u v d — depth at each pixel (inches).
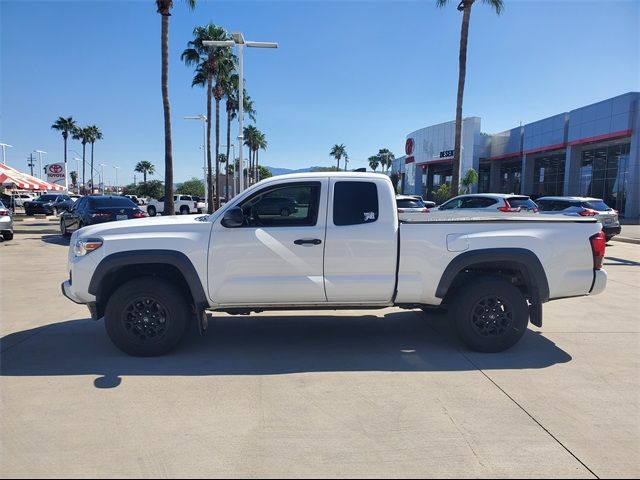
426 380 182.9
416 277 210.1
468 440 137.8
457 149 869.8
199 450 131.9
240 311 214.8
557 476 120.7
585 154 1478.8
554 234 214.2
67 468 123.0
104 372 188.9
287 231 206.4
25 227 941.8
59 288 354.0
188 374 187.6
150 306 204.4
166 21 792.9
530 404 161.8
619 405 161.6
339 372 191.2
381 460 127.4
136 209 622.8
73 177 4121.6
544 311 296.4
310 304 212.1
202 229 205.8
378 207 210.1
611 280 409.1
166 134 819.4
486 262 213.9
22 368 193.0
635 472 122.6
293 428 144.4
